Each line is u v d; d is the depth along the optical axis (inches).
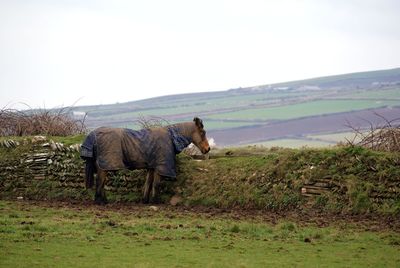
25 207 1542.8
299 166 1551.4
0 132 2018.9
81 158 1674.5
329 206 1451.8
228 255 1015.6
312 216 1427.2
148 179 1652.3
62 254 983.6
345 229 1274.6
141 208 1553.9
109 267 916.6
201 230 1214.3
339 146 1643.7
